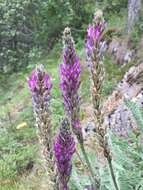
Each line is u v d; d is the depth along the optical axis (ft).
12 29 5.01
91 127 2.77
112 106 2.83
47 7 4.89
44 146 0.91
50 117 0.91
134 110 1.85
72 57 0.98
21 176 2.85
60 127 0.89
